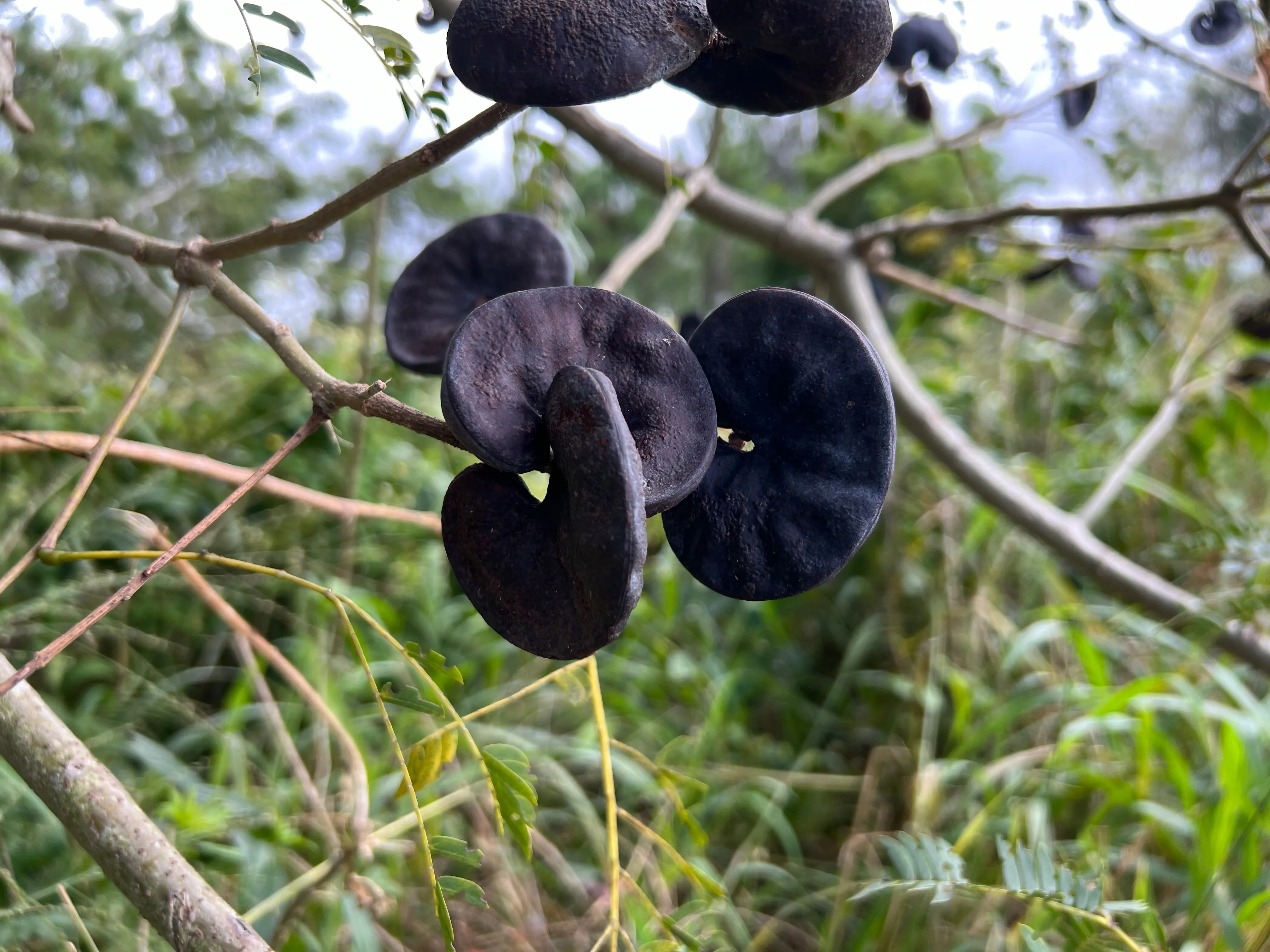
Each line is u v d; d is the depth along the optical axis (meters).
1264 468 1.01
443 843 0.29
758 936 0.60
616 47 0.22
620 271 0.60
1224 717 0.54
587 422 0.21
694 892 0.62
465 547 0.25
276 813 0.51
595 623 0.22
